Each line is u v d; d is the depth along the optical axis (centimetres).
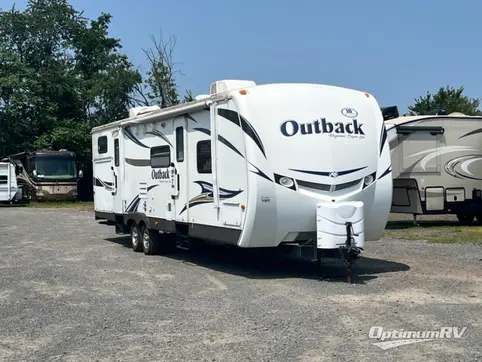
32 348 605
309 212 910
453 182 1778
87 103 4425
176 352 579
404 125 1727
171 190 1135
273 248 988
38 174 3503
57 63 4484
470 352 560
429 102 4484
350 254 893
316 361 542
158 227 1198
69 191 3553
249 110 903
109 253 1299
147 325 682
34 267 1118
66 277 1008
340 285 884
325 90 962
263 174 890
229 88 994
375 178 959
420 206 1755
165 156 1160
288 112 918
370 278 936
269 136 898
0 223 2116
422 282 896
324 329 646
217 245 1188
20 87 4103
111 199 1450
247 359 552
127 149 1346
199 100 1037
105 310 763
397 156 1725
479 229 1669
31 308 783
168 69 4144
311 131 918
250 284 909
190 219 1070
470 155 1791
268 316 708
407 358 545
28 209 2989
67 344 615
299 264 1095
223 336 629
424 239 1439
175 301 805
